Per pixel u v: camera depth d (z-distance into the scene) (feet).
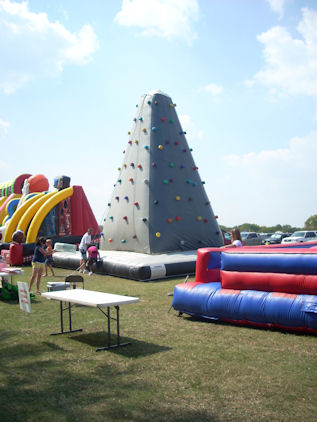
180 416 11.15
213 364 15.26
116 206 51.80
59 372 14.71
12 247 57.00
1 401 12.30
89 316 24.12
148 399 12.28
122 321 22.59
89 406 11.86
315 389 12.84
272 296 19.67
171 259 42.19
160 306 26.63
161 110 51.29
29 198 73.05
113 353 16.87
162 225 46.88
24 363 15.78
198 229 49.57
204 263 23.67
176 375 14.21
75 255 51.42
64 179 67.97
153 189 47.85
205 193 52.49
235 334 19.35
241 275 21.02
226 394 12.55
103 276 43.52
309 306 18.25
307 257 19.04
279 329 19.79
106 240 52.95
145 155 49.55
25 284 18.99
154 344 18.07
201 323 21.88
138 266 38.99
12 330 21.07
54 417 11.21
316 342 17.63
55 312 25.61
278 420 10.85
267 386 13.12
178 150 50.96
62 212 66.23
